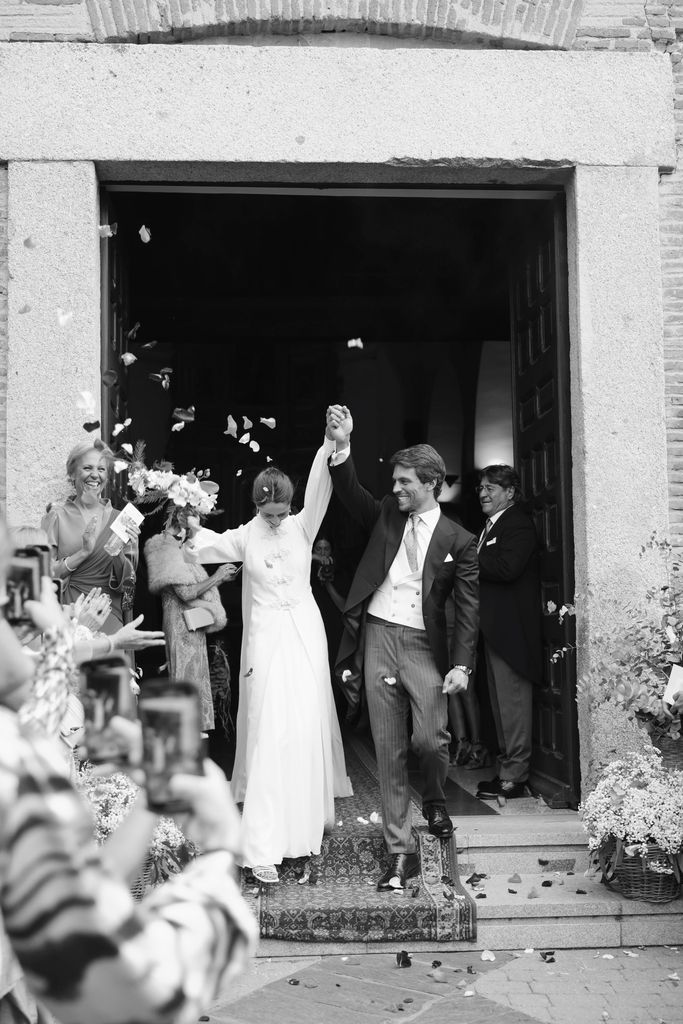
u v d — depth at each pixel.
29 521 5.11
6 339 5.27
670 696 4.46
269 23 5.46
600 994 3.84
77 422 5.18
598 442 5.43
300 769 4.57
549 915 4.46
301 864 4.71
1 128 5.23
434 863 4.73
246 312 9.95
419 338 10.29
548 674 5.95
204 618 5.56
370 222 9.03
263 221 9.05
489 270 9.24
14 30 5.32
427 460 4.69
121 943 0.99
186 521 4.86
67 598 4.73
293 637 4.78
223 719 8.16
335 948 4.31
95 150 5.25
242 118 5.32
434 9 5.52
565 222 5.76
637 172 5.53
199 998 1.06
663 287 5.61
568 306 5.72
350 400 11.29
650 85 5.55
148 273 9.49
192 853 4.41
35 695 1.61
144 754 1.24
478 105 5.45
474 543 4.71
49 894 0.98
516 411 6.81
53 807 1.06
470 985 3.93
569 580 5.61
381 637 4.68
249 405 11.13
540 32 5.58
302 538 4.95
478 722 7.09
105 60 5.28
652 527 5.41
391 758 4.62
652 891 4.50
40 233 5.22
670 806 4.47
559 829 5.05
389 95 5.40
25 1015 1.64
